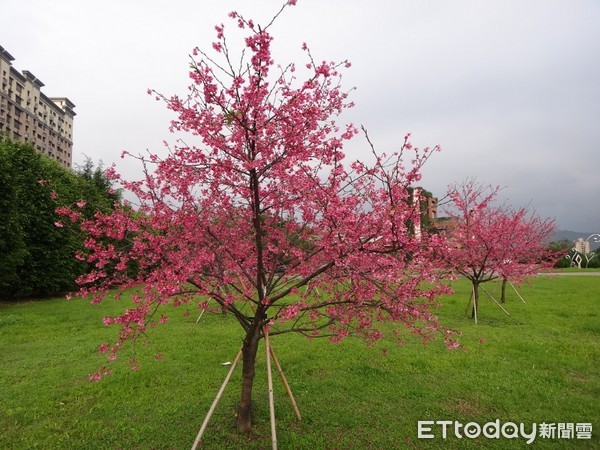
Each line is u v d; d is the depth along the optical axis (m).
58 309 10.45
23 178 12.15
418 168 3.21
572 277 18.86
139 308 3.15
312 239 3.87
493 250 8.66
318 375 5.16
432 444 3.56
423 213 3.25
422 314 3.20
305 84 3.28
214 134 3.29
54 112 58.25
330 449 3.48
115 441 3.62
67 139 62.28
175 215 3.56
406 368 5.35
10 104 46.59
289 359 5.73
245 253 4.15
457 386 4.73
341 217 3.06
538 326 7.88
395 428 3.81
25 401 4.44
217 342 6.78
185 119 3.32
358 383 4.83
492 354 5.96
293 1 2.94
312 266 3.70
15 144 12.45
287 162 3.37
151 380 5.02
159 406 4.29
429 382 4.89
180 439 3.62
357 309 3.54
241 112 3.02
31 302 12.23
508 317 8.84
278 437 3.65
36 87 52.25
